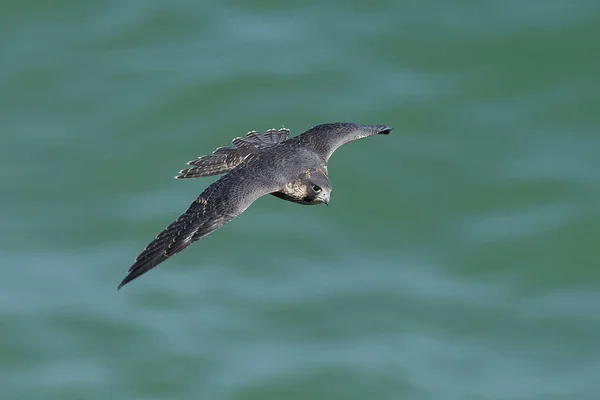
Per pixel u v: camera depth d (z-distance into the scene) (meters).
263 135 18.02
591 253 29.05
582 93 32.59
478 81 32.94
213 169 17.33
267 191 15.28
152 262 14.12
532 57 33.44
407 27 34.12
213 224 14.54
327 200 15.77
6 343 26.56
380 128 17.56
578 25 33.84
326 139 17.02
